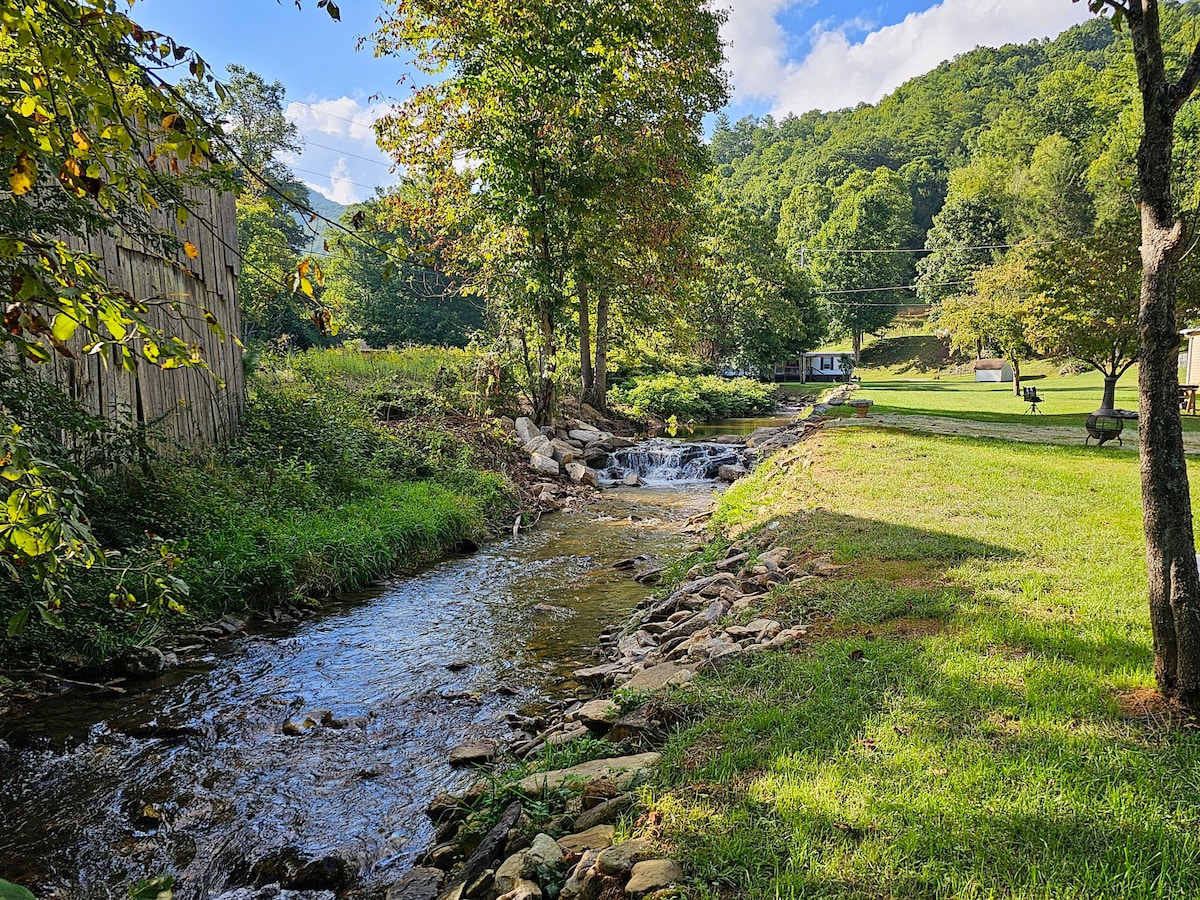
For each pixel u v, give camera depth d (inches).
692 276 977.5
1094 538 293.1
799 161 4510.3
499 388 800.3
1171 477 154.3
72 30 85.7
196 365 99.0
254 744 213.9
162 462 358.9
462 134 762.2
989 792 128.0
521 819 143.9
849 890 106.2
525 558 448.8
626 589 377.7
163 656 273.7
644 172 794.8
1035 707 156.6
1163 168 150.6
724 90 1010.1
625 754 166.4
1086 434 703.7
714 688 183.8
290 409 539.5
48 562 104.7
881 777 134.6
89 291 83.0
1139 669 171.3
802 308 2586.1
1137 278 781.9
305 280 108.6
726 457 812.0
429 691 252.1
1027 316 920.9
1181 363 1385.3
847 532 325.4
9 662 243.6
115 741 213.8
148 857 161.8
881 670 181.9
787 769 140.0
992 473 443.2
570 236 813.9
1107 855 110.3
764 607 250.1
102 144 97.5
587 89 701.9
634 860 116.2
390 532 426.6
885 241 2965.1
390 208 844.0
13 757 202.8
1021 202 2620.6
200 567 320.2
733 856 115.6
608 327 1262.3
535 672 268.2
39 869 156.9
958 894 104.3
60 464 230.7
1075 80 3065.9
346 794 187.0
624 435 1017.5
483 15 701.3
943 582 247.6
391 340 2107.5
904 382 2338.8
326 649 292.5
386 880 152.4
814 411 1147.3
